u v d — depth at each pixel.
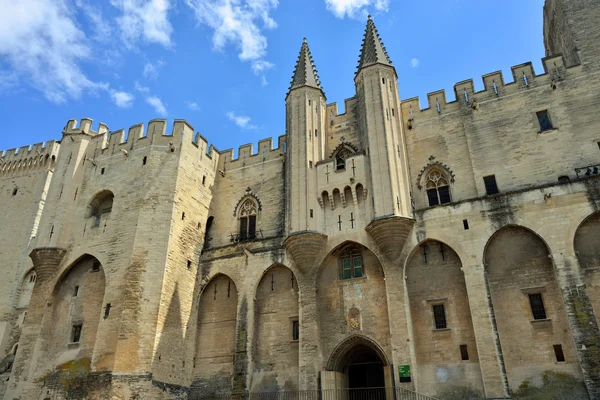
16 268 47.97
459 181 31.88
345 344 29.81
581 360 23.45
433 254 29.64
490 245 28.38
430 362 27.38
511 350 26.02
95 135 41.84
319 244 31.84
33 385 32.69
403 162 32.31
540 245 27.31
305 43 40.47
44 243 36.59
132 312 30.62
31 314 35.16
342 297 30.94
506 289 27.27
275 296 33.16
